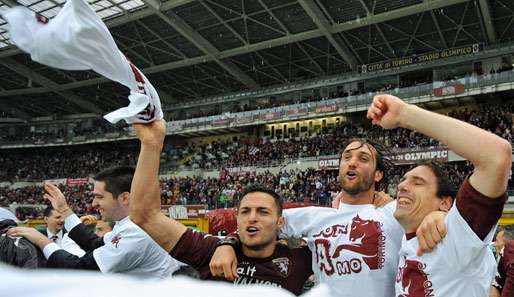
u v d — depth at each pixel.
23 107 51.12
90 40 1.26
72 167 45.78
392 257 2.73
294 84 40.00
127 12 33.31
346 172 2.96
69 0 1.22
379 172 3.12
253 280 2.68
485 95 30.89
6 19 1.16
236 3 31.34
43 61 1.23
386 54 35.66
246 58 38.25
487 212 1.96
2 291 0.49
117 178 3.29
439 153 25.92
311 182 29.09
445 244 2.12
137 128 2.05
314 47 35.66
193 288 0.62
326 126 37.59
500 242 5.14
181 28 33.84
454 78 32.00
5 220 3.49
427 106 33.72
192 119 41.94
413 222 2.42
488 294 2.18
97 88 44.72
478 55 31.72
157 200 2.49
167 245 2.66
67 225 3.73
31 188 42.84
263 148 37.66
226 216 9.86
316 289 0.79
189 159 42.06
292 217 3.07
